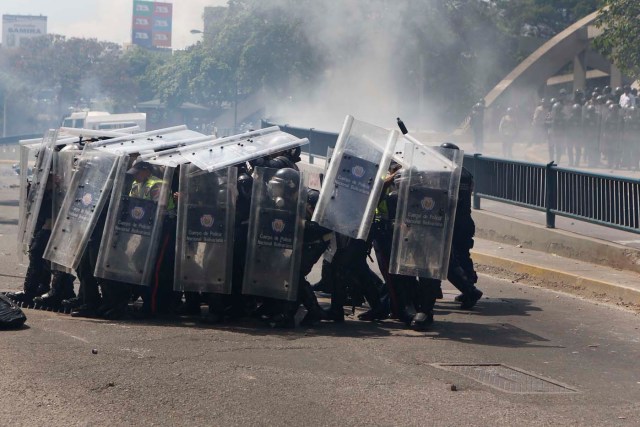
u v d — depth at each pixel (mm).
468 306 16391
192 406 9359
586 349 13297
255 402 9609
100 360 11031
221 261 13977
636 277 18312
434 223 13938
